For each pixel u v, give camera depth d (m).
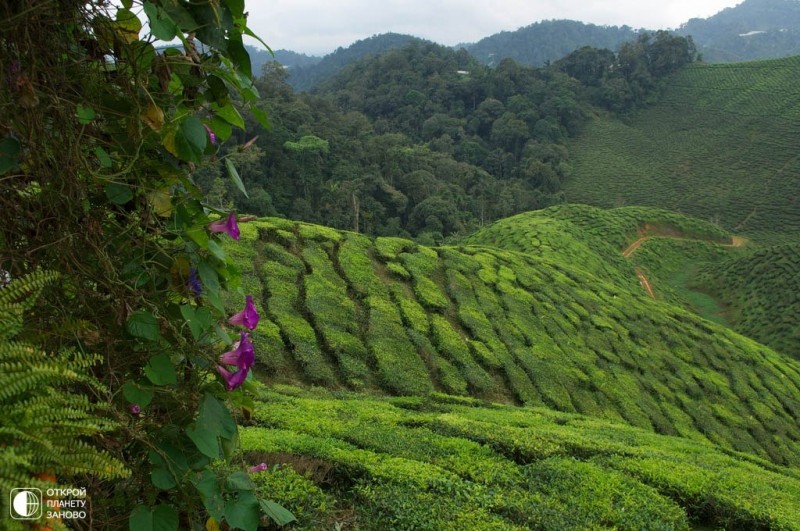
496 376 18.70
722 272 53.50
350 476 6.93
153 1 1.87
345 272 20.83
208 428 2.03
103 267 1.91
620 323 26.95
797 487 10.55
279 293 17.91
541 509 6.94
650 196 83.56
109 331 1.96
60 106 1.80
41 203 1.82
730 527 8.39
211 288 2.15
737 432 21.31
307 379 15.08
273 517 2.19
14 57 1.71
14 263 1.80
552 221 54.19
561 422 14.50
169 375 1.98
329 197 58.22
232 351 2.21
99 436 1.86
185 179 2.12
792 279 46.47
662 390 22.31
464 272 24.94
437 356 18.03
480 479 7.75
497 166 91.75
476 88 106.94
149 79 2.00
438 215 62.53
